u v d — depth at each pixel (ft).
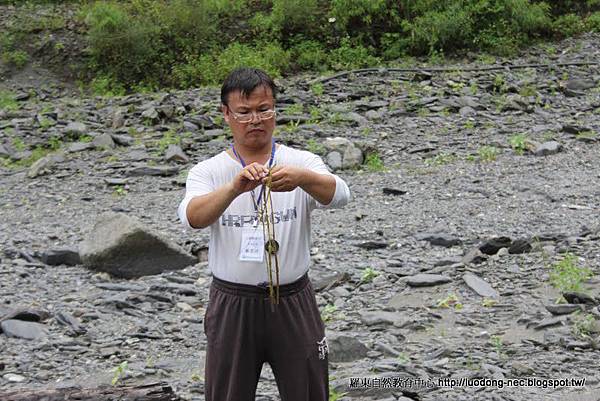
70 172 46.09
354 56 73.97
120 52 75.05
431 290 27.02
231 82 14.15
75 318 25.59
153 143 50.67
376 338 23.32
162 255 29.94
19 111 59.72
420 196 38.47
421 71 64.75
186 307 26.58
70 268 30.66
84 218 37.99
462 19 73.72
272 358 14.62
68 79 75.46
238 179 13.55
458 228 33.30
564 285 25.82
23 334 24.23
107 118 56.08
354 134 50.60
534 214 34.83
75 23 79.15
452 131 51.03
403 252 31.14
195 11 75.92
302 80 66.69
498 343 22.07
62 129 53.93
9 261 31.40
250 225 14.20
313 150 46.62
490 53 74.13
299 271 14.40
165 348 23.57
